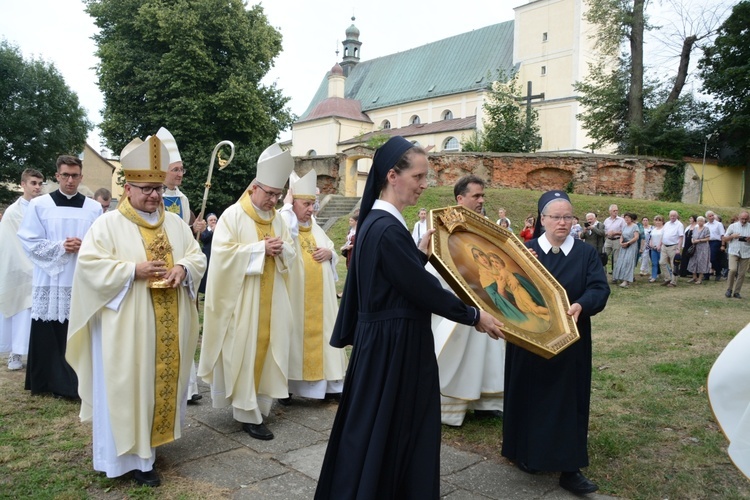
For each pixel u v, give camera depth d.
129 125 28.61
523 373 3.70
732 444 2.18
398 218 2.70
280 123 32.81
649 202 23.20
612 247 14.27
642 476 3.79
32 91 35.69
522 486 3.70
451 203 23.95
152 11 27.89
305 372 5.29
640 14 26.77
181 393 3.96
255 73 30.36
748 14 27.52
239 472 3.83
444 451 4.26
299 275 5.30
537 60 42.97
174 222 4.14
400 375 2.61
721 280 15.09
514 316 3.07
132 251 3.79
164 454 4.12
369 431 2.55
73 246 5.18
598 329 8.55
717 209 22.91
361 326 2.71
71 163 5.39
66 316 5.24
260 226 4.80
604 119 29.17
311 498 3.47
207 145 29.28
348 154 32.06
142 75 27.89
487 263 3.36
